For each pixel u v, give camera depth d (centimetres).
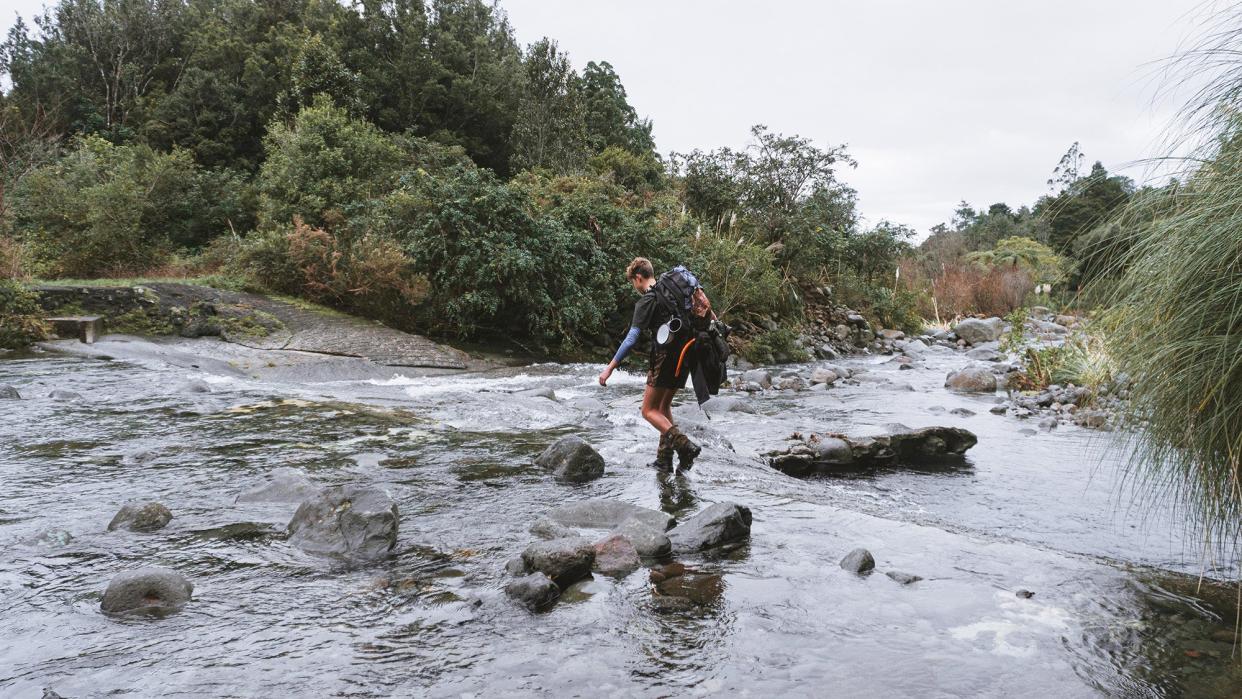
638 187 2378
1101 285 291
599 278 1345
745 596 276
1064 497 514
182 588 268
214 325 1152
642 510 379
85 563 302
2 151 1809
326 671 213
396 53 3650
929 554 329
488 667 217
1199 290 245
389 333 1223
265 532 346
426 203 1306
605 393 927
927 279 2795
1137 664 224
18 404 682
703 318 503
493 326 1345
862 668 219
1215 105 252
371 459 501
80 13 3969
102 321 1105
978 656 228
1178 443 265
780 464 575
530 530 356
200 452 513
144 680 206
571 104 2930
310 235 1359
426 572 298
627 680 210
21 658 218
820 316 1869
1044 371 1056
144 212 1906
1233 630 250
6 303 1032
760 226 1962
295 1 3884
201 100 3247
